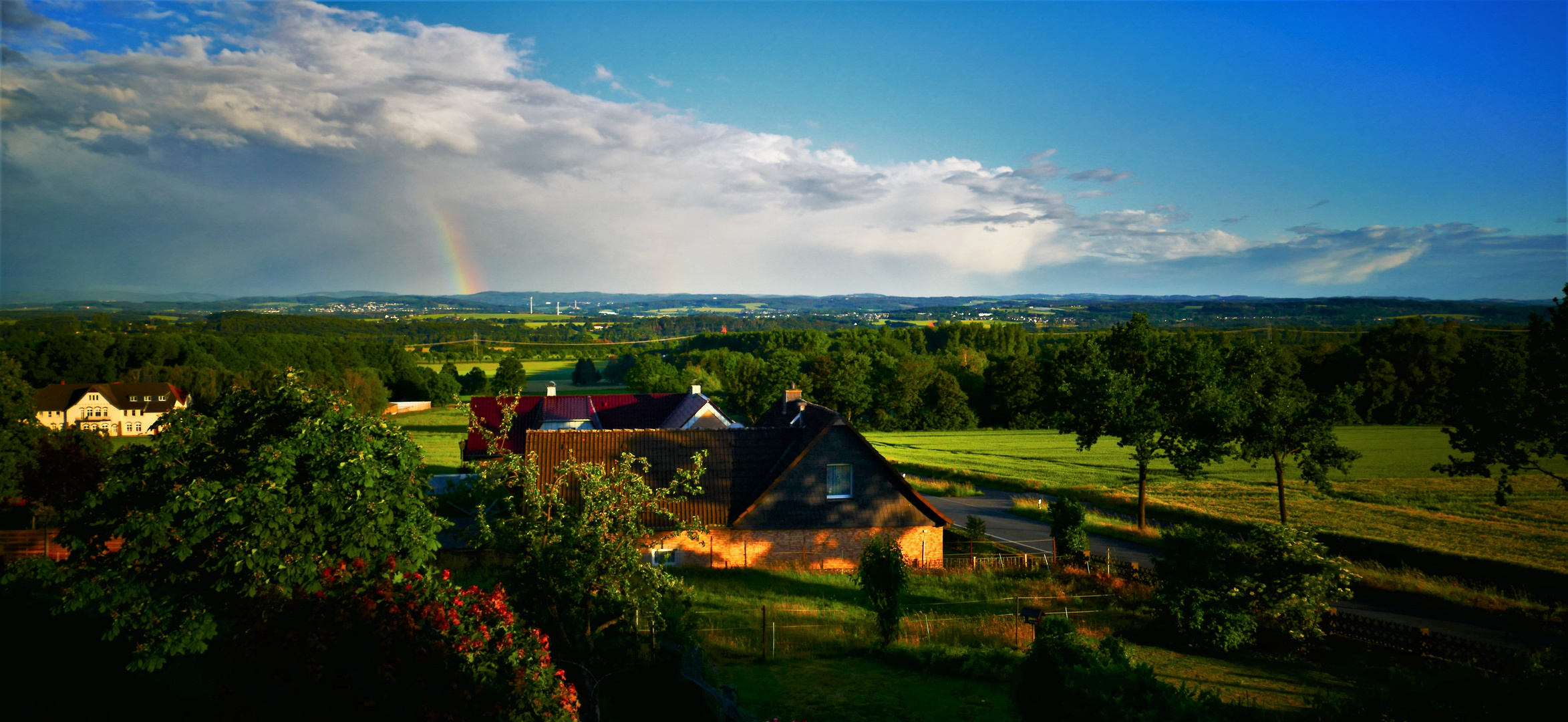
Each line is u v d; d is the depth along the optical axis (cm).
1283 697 1533
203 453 1152
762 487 3281
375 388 12519
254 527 1036
